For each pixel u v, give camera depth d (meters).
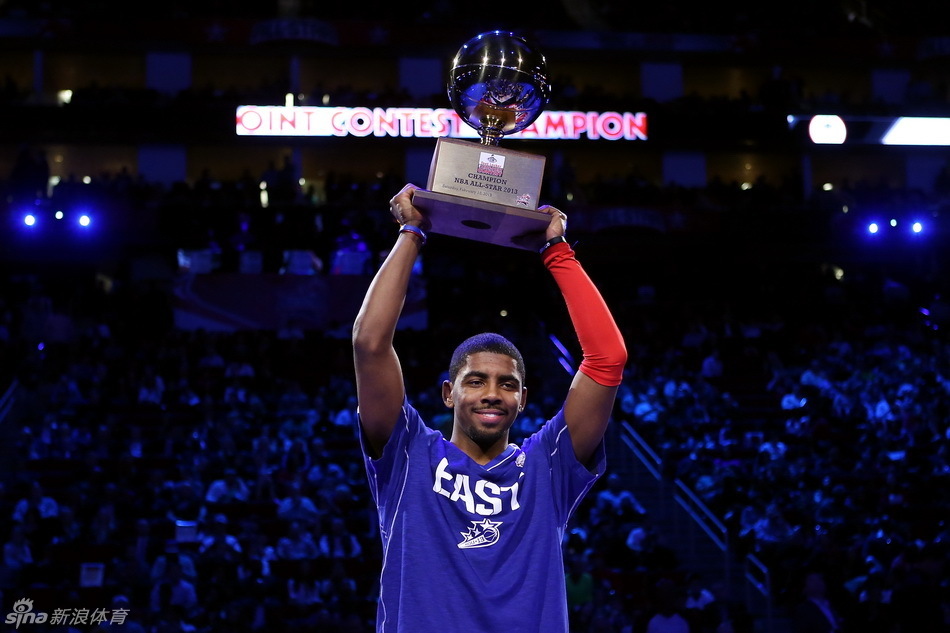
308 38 29.03
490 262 25.86
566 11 30.95
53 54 29.12
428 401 18.98
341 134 27.30
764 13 31.95
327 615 11.67
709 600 12.66
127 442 17.20
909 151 29.88
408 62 30.25
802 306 25.91
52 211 24.64
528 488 3.12
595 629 11.53
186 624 11.73
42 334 21.75
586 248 26.55
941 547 13.94
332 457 16.89
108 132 26.72
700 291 27.33
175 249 25.19
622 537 14.23
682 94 31.53
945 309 25.12
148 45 28.92
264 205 25.25
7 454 17.31
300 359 21.73
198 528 14.20
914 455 17.64
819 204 27.70
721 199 27.91
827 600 12.72
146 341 22.12
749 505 15.18
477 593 2.92
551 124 28.14
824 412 19.59
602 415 3.24
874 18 32.69
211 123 26.95
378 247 24.98
